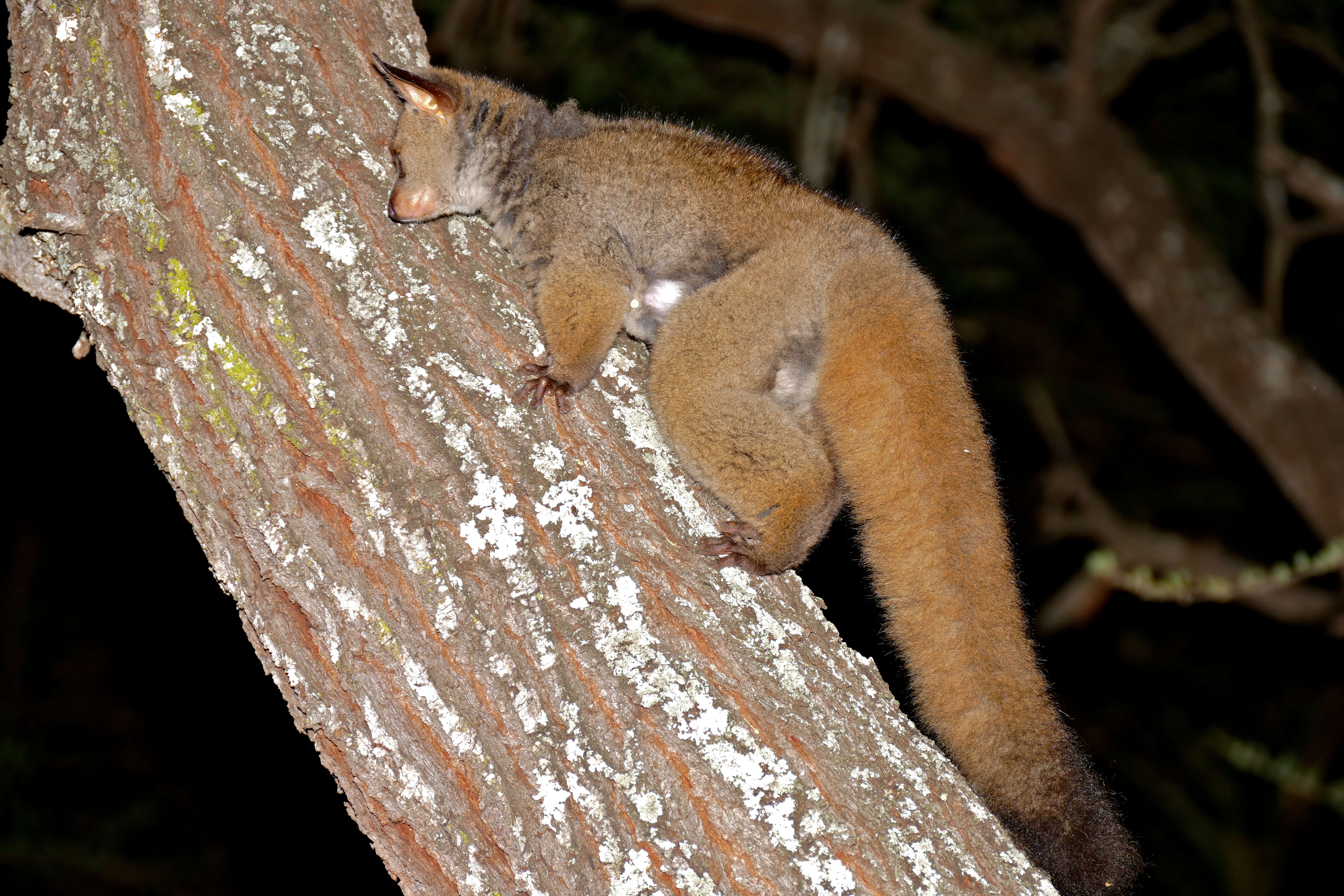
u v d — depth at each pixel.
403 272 3.84
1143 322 11.80
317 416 3.54
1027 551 12.67
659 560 3.82
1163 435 13.54
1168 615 12.52
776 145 12.15
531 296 5.06
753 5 11.37
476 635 3.47
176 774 11.29
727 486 4.84
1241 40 11.84
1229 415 11.30
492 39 10.70
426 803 3.42
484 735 3.42
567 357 4.12
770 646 3.79
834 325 4.91
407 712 3.43
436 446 3.61
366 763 3.45
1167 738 12.62
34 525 11.94
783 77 12.27
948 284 12.87
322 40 4.09
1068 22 12.00
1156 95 12.59
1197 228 12.98
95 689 11.63
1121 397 13.47
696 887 3.36
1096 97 11.70
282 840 10.70
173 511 11.80
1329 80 11.90
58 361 11.74
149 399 3.57
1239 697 12.66
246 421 3.51
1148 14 12.05
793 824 3.45
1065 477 11.94
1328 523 10.89
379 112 4.16
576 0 11.29
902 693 4.52
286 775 10.91
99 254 3.60
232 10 3.89
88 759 11.37
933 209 12.87
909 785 3.70
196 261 3.57
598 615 3.60
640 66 11.78
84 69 3.70
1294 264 12.54
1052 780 4.22
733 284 4.99
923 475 4.65
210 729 11.26
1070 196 11.74
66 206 3.65
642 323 5.38
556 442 3.87
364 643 3.45
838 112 11.65
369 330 3.66
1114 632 12.80
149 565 11.75
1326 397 10.97
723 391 4.90
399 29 4.54
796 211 5.09
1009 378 13.32
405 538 3.49
